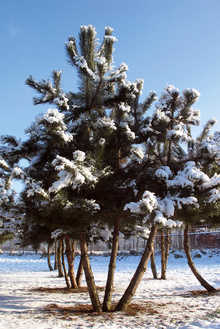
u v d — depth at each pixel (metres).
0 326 4.95
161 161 7.21
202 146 6.64
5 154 6.47
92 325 5.02
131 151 6.83
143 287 10.57
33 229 9.94
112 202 6.52
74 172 5.12
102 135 6.40
